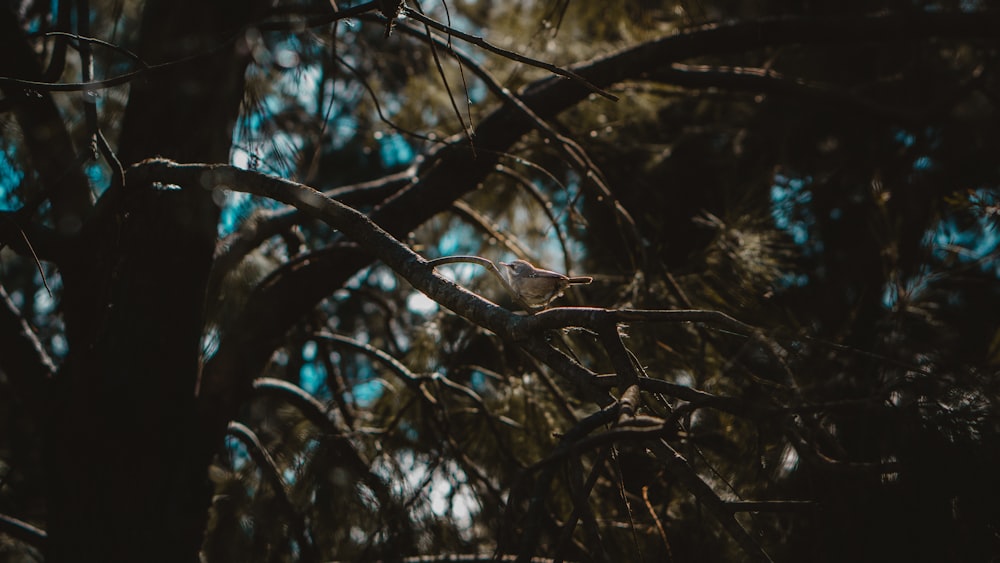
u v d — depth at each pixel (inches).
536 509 69.5
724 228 171.9
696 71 186.5
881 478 82.6
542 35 210.1
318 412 168.9
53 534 131.5
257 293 153.3
